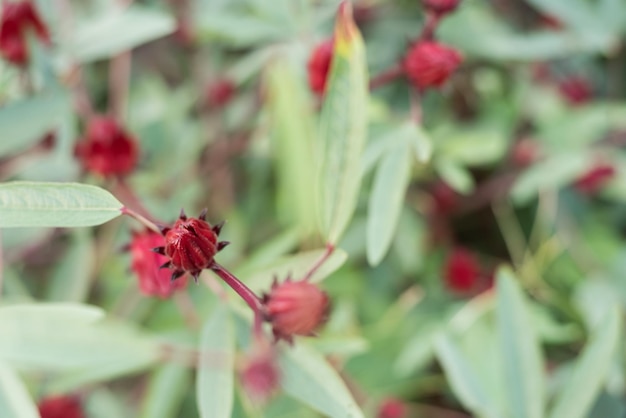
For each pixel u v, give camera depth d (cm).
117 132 84
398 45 100
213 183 99
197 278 66
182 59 104
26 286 96
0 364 74
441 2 81
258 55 96
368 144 87
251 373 74
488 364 90
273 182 100
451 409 99
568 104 104
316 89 83
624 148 102
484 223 105
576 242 101
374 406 92
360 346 76
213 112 99
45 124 83
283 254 90
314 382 71
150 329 90
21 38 84
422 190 101
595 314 96
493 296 98
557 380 93
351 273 97
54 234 91
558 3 99
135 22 89
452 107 101
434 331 94
